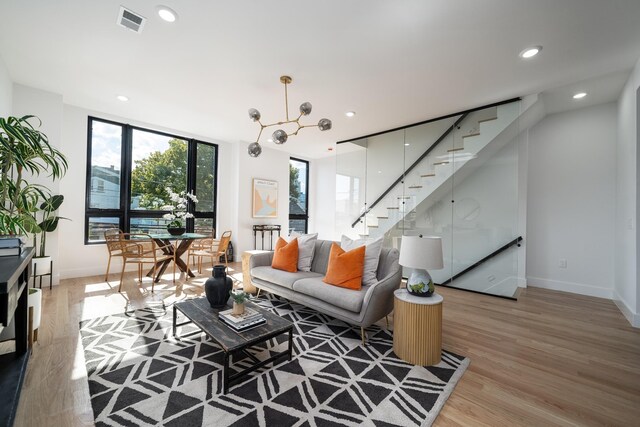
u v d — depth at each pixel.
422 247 2.18
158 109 4.22
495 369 2.01
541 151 4.34
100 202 4.53
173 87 3.46
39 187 3.60
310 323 2.83
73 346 2.21
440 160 4.46
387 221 5.18
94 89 3.56
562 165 4.17
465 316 3.06
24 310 1.86
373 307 2.32
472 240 4.20
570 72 2.98
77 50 2.69
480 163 4.10
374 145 5.39
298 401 1.63
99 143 4.50
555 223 4.22
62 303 3.17
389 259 2.81
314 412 1.54
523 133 4.27
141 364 1.98
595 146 3.92
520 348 2.32
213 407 1.57
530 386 1.81
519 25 2.23
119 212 4.72
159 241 4.44
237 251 6.02
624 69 2.92
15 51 2.72
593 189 3.94
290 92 3.54
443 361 2.10
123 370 1.90
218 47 2.60
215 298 2.27
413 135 4.80
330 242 3.43
